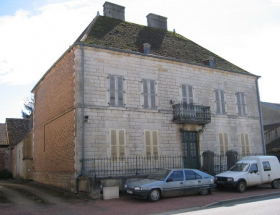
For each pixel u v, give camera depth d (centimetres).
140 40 1853
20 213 988
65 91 1590
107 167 1443
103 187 1248
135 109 1593
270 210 922
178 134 1727
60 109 1644
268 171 1502
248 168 1449
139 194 1123
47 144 1831
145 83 1662
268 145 2500
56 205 1133
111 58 1572
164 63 1764
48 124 1847
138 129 1583
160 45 1922
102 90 1509
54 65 1773
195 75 1886
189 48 2109
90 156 1412
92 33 1661
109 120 1500
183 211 962
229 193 1341
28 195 1398
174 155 1681
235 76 2100
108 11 1981
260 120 2159
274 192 1366
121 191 1307
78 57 1478
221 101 1973
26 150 2280
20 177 2428
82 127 1413
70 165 1445
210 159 1678
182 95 1795
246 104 2106
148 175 1400
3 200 1263
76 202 1183
